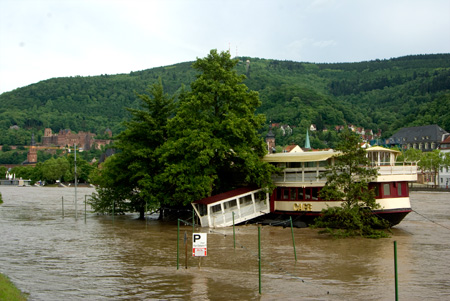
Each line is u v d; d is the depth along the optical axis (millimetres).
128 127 70188
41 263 39344
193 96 61500
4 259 41094
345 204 53906
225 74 62875
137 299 28891
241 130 59062
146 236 54531
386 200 56719
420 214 74125
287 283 32531
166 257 41844
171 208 72000
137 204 73688
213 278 33875
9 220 73250
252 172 59469
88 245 48375
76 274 35312
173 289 31031
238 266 37875
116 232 58094
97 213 81250
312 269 36781
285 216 61625
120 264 38812
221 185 66938
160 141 68438
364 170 53094
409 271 36125
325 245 47469
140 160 67562
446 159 161875
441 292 30359
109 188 75875
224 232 55875
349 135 54969
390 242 49219
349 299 28938
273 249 45219
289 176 61531
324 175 55469
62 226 64750
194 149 58938
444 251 44062
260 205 62156
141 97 70500
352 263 38938
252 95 63844
